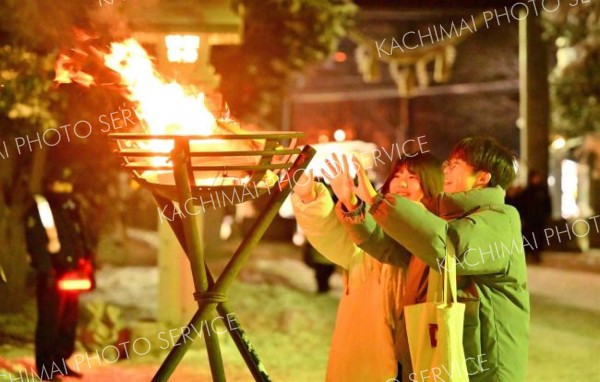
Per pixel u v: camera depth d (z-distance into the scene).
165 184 5.24
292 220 36.66
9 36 11.76
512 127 48.22
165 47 10.27
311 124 51.94
